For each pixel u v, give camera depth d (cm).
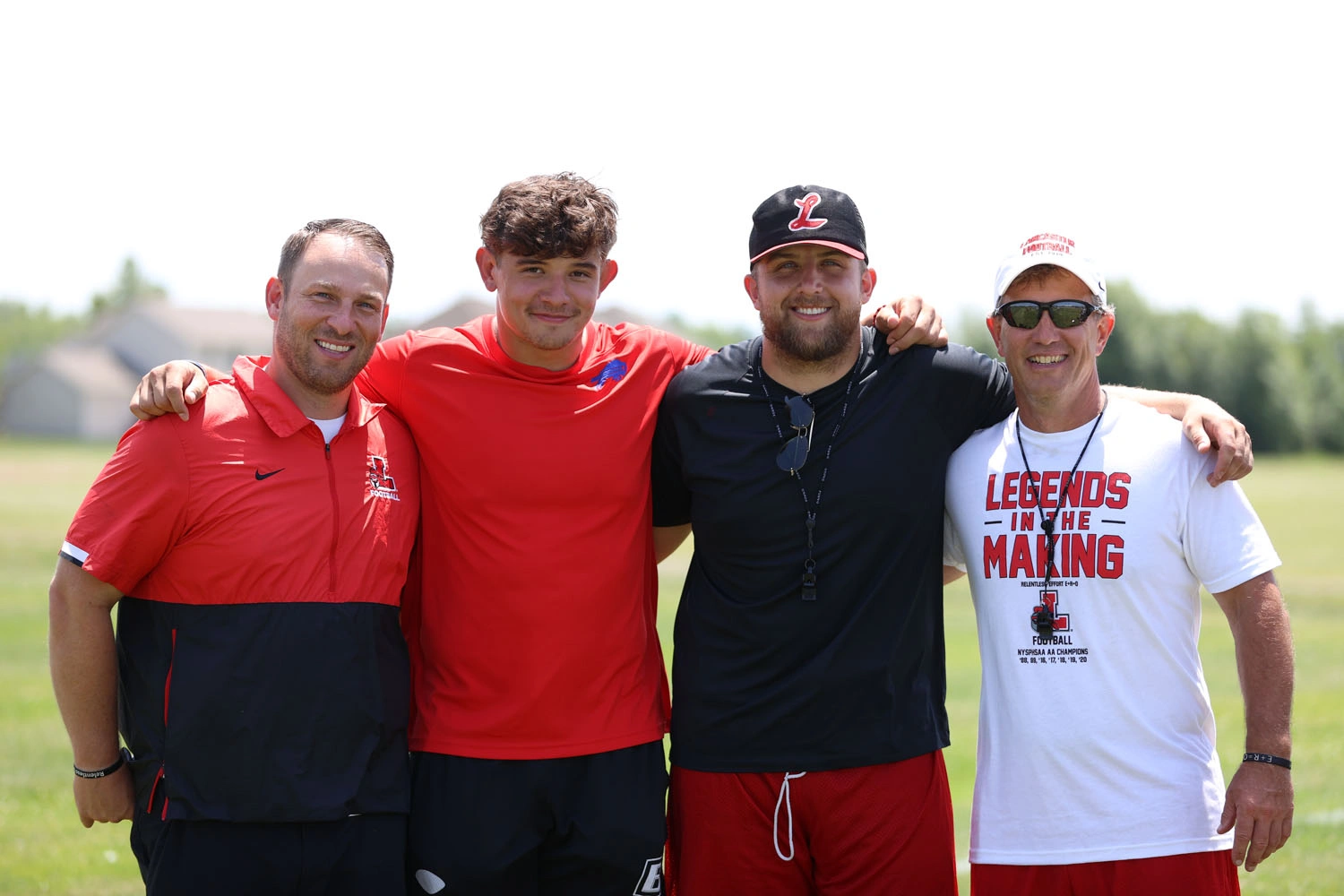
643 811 389
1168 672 357
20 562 1880
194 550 353
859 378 390
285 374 372
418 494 392
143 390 357
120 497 353
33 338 10619
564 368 398
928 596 390
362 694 360
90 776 364
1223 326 7100
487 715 380
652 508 417
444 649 388
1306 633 1352
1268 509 3272
